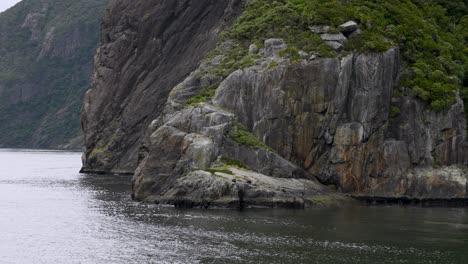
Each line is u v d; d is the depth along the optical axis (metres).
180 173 83.56
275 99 89.56
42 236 63.75
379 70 89.69
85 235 63.84
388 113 90.06
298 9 99.00
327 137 88.94
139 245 59.22
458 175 88.75
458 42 105.38
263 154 85.38
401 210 81.44
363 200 87.19
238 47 100.94
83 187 107.25
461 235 64.88
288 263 53.12
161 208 79.19
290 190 82.31
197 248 57.75
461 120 91.81
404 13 101.69
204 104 89.50
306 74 89.56
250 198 79.19
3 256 56.19
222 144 85.44
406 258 55.47
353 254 56.38
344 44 91.62
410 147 89.75
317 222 70.44
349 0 100.50
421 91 91.12
